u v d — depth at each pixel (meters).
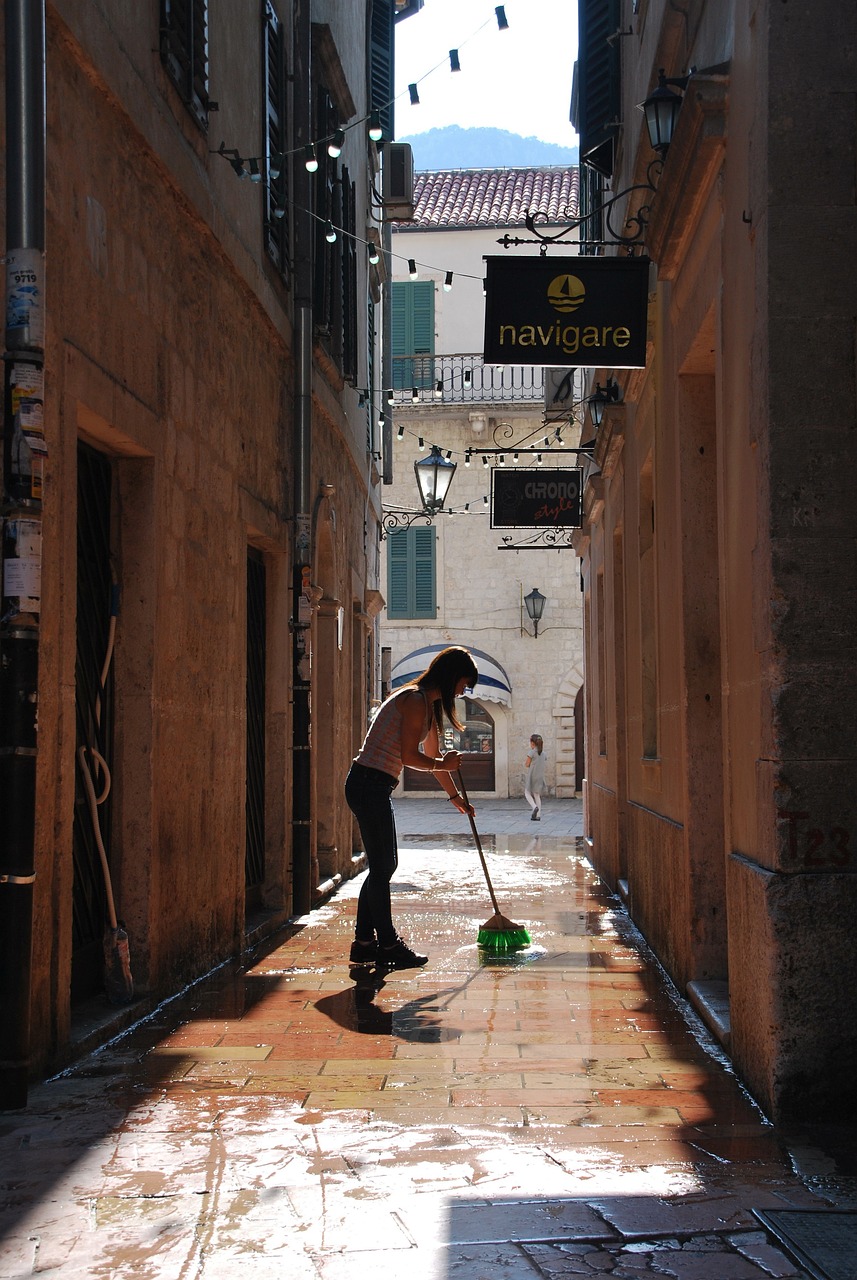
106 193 5.88
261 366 9.43
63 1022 5.22
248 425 8.92
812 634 4.48
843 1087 4.32
